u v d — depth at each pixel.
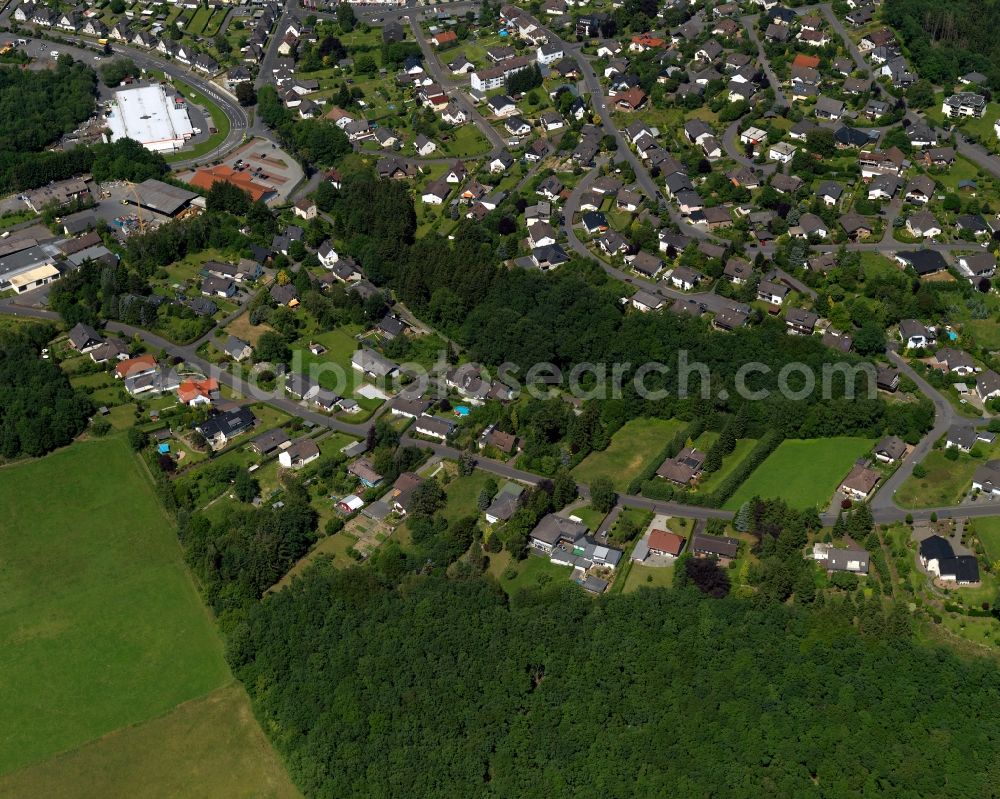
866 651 184.75
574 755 177.00
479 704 184.62
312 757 182.88
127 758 191.12
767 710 178.50
